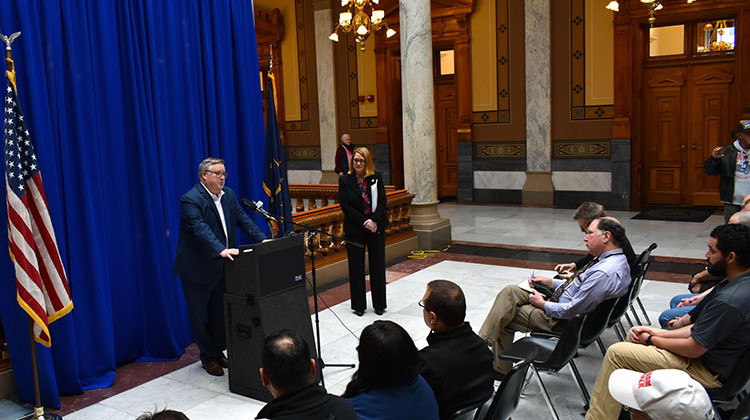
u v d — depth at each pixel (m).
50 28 4.09
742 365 2.83
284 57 14.78
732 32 10.50
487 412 2.50
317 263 6.77
